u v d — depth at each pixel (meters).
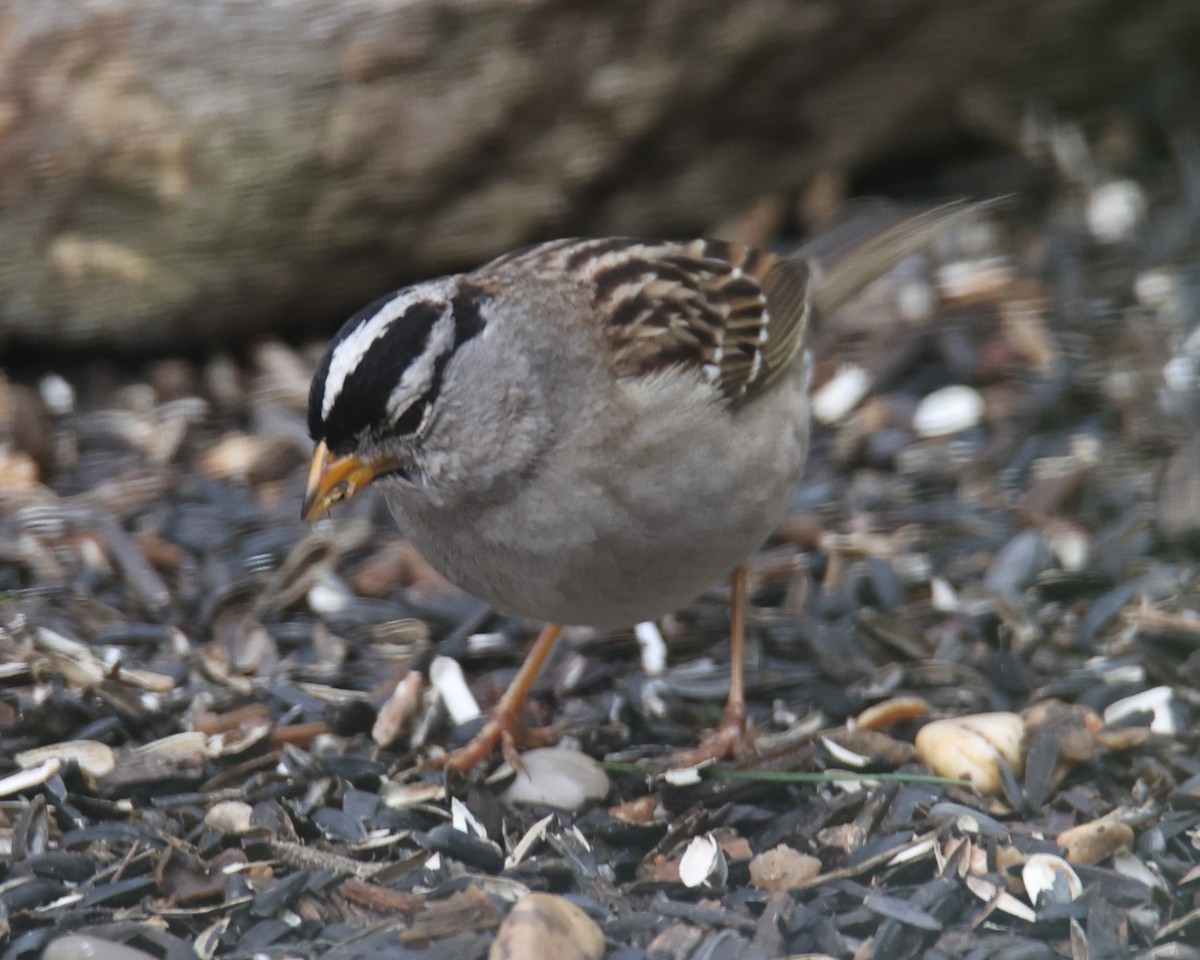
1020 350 11.98
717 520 7.76
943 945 7.13
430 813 8.09
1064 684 8.88
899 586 9.78
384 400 7.31
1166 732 8.41
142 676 9.12
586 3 12.29
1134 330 12.07
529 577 7.65
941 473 10.95
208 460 11.47
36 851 7.79
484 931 7.12
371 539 10.47
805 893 7.44
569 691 9.13
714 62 12.76
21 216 12.23
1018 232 13.34
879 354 12.04
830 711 8.85
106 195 12.18
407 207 12.38
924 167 14.07
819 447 11.29
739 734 8.42
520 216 12.66
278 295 12.45
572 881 7.61
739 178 13.27
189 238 12.21
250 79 11.94
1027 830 7.77
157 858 7.70
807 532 10.31
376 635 9.64
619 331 7.59
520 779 8.22
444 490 7.47
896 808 7.94
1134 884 7.39
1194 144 13.96
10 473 11.30
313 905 7.45
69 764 8.27
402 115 12.13
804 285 8.80
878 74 13.34
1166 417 11.20
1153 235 13.12
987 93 13.83
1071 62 13.88
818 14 12.90
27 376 12.58
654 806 8.09
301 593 9.98
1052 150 13.92
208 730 8.70
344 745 8.62
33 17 12.02
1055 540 10.16
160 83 11.95
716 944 7.12
